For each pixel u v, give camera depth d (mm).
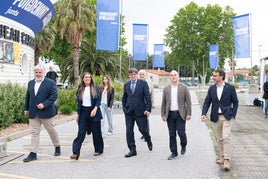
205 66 72750
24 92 12945
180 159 7523
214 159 7512
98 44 19047
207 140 9805
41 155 7895
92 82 7777
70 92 17625
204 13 70375
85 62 31359
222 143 7062
